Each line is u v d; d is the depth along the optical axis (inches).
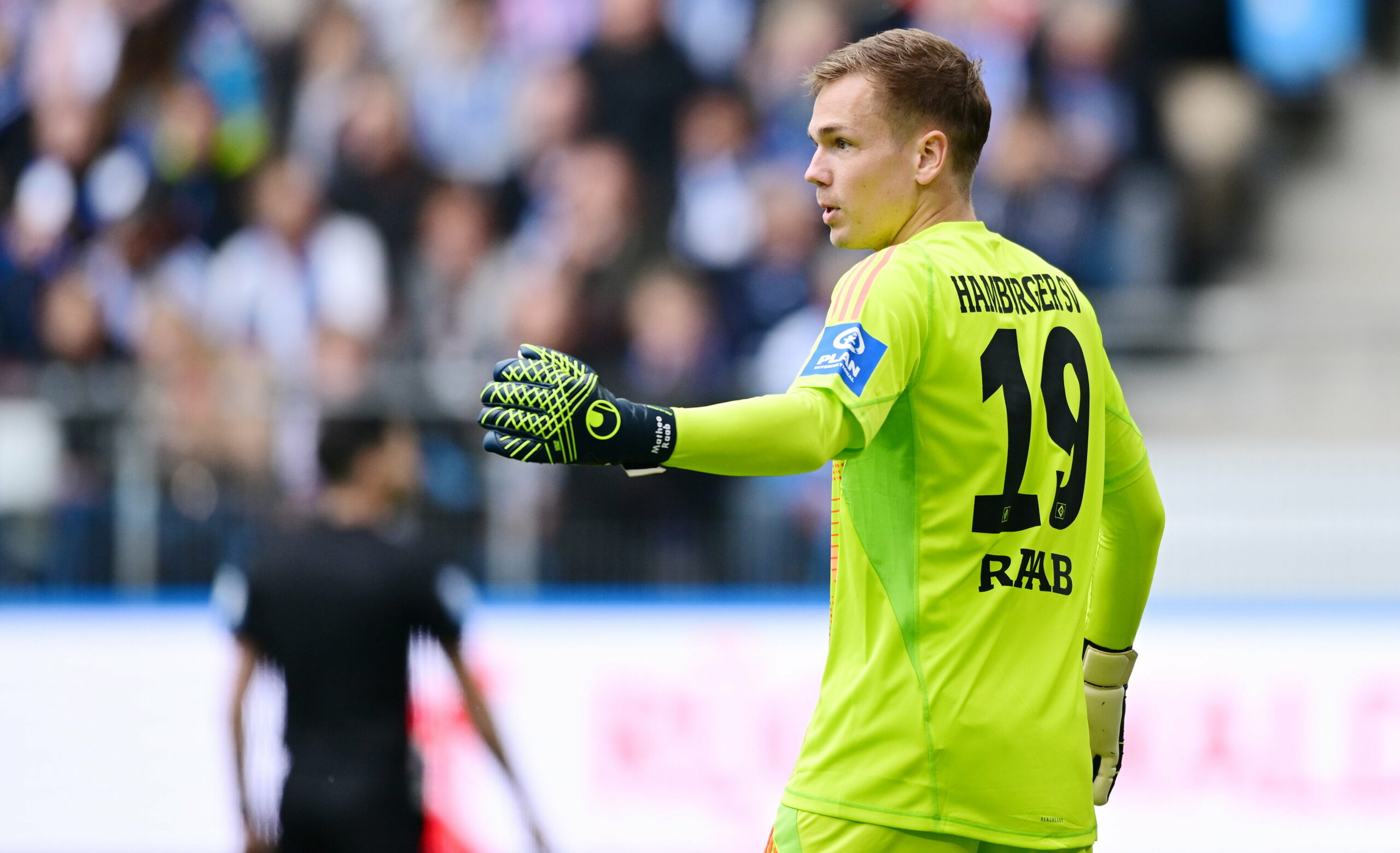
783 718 913.5
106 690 916.0
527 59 1239.5
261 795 645.9
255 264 1195.9
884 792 322.7
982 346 325.4
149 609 924.0
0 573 943.7
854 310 313.6
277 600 642.8
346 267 1181.7
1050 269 353.7
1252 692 903.1
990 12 1211.2
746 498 955.3
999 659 327.0
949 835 322.0
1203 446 1030.4
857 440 304.5
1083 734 338.6
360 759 641.0
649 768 906.1
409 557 653.3
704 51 1226.6
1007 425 326.6
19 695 916.6
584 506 949.2
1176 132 1224.8
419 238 1201.4
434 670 677.9
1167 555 959.6
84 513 944.9
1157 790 892.6
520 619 921.5
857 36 1220.5
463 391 948.0
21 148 1259.2
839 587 339.3
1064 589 339.3
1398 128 1306.6
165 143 1242.0
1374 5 1288.1
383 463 658.8
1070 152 1185.4
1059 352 341.4
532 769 899.4
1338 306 1039.0
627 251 1177.4
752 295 1143.0
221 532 933.8
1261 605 922.1
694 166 1200.2
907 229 341.1
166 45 1266.0
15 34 1278.3
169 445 946.7
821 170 341.4
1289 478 968.3
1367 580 952.3
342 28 1261.1
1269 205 1256.8
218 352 1173.7
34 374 959.0
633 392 1015.6
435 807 857.5
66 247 1222.9
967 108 338.3
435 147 1227.2
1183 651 907.4
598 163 1195.9
